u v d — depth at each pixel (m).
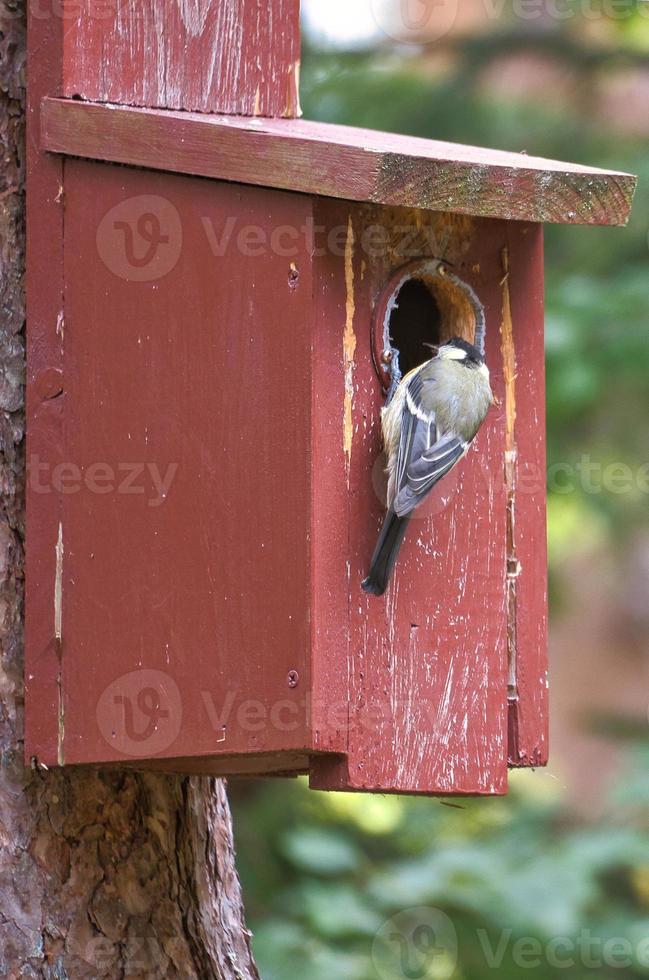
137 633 9.00
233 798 15.89
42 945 9.36
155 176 9.03
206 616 8.77
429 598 9.07
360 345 8.82
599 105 19.64
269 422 8.62
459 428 8.93
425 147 9.44
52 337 9.38
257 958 13.64
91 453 9.24
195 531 8.84
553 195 8.93
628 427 18.11
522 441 9.59
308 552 8.44
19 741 9.47
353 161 8.23
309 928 14.25
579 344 16.97
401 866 15.09
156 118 8.91
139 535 9.04
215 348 8.82
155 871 9.81
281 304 8.60
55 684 9.27
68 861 9.52
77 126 9.21
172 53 9.85
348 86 19.22
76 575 9.25
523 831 16.33
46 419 9.38
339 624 8.59
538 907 14.68
